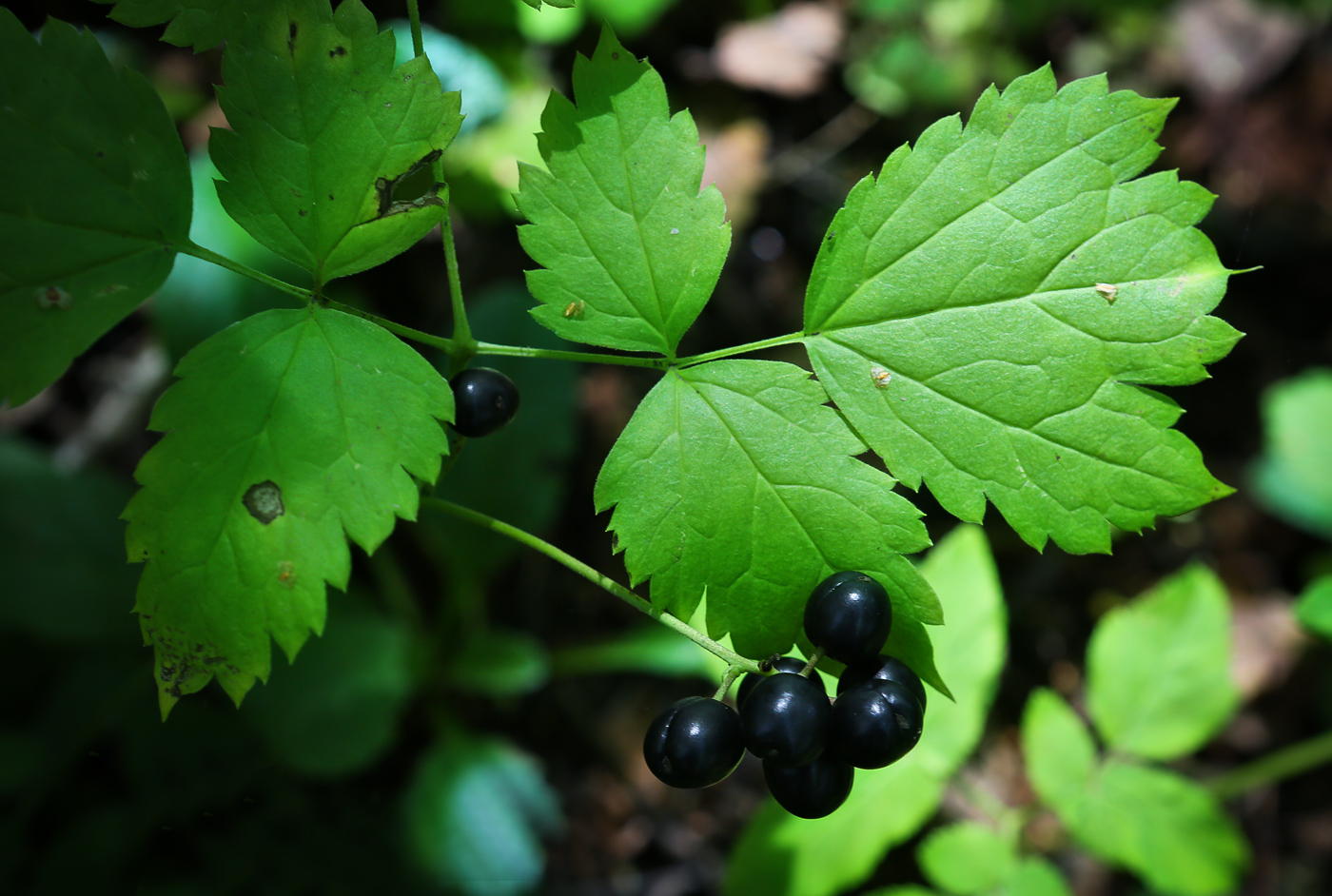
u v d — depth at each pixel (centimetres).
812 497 20
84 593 33
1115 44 55
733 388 20
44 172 19
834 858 28
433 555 37
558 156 20
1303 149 55
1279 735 46
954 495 20
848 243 20
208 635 19
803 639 20
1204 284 20
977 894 30
